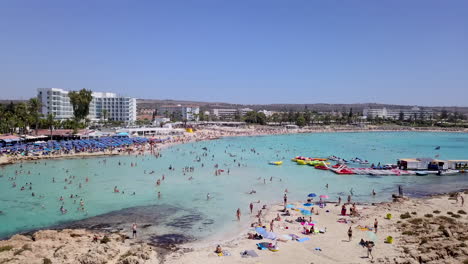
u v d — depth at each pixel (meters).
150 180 83.75
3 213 56.12
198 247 42.78
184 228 50.22
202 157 128.00
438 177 93.69
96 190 72.31
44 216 54.91
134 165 105.81
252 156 134.00
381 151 159.12
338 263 36.72
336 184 82.50
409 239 42.16
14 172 90.06
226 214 57.00
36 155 114.12
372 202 66.31
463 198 63.88
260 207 61.25
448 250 37.12
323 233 46.69
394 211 56.22
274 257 38.78
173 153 137.12
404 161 102.56
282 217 54.81
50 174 88.50
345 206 61.62
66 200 64.38
